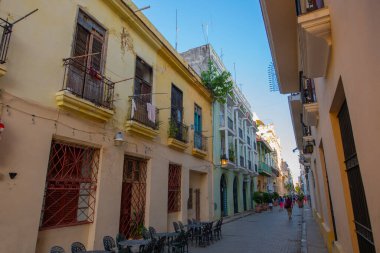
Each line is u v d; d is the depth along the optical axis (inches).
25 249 225.6
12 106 231.1
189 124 579.2
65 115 279.0
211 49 821.2
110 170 331.9
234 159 842.8
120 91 368.2
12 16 238.7
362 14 85.2
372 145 91.0
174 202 499.8
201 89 649.0
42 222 254.8
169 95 503.5
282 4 236.4
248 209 1089.4
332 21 134.0
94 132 313.6
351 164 159.8
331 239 320.8
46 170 252.4
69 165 288.5
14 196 223.1
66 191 282.4
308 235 477.7
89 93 307.6
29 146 240.2
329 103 180.7
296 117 566.9
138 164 409.4
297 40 287.4
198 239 447.8
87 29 326.0
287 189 2701.8
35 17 259.9
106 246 274.8
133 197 390.0
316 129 337.1
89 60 324.5
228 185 833.5
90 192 308.5
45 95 260.5
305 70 185.6
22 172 231.5
